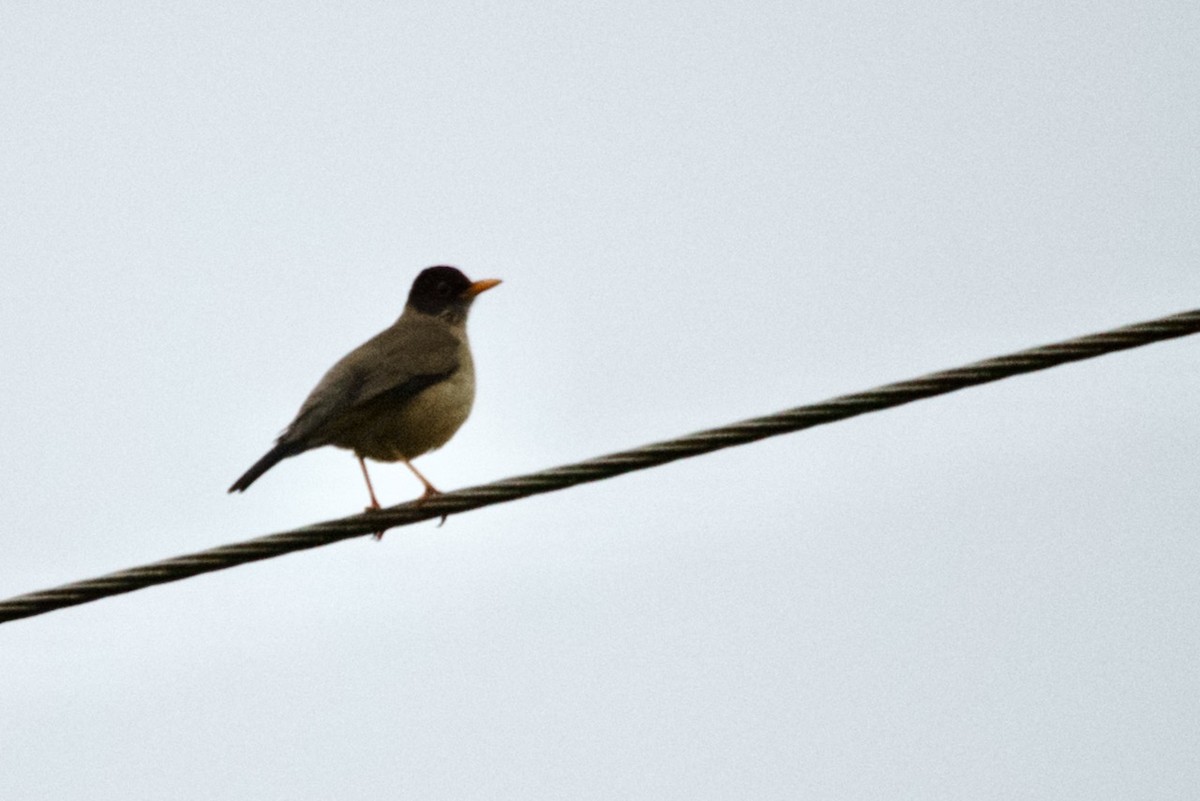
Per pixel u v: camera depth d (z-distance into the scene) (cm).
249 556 1229
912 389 1161
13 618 1202
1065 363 1141
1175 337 1124
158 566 1215
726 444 1196
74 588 1202
